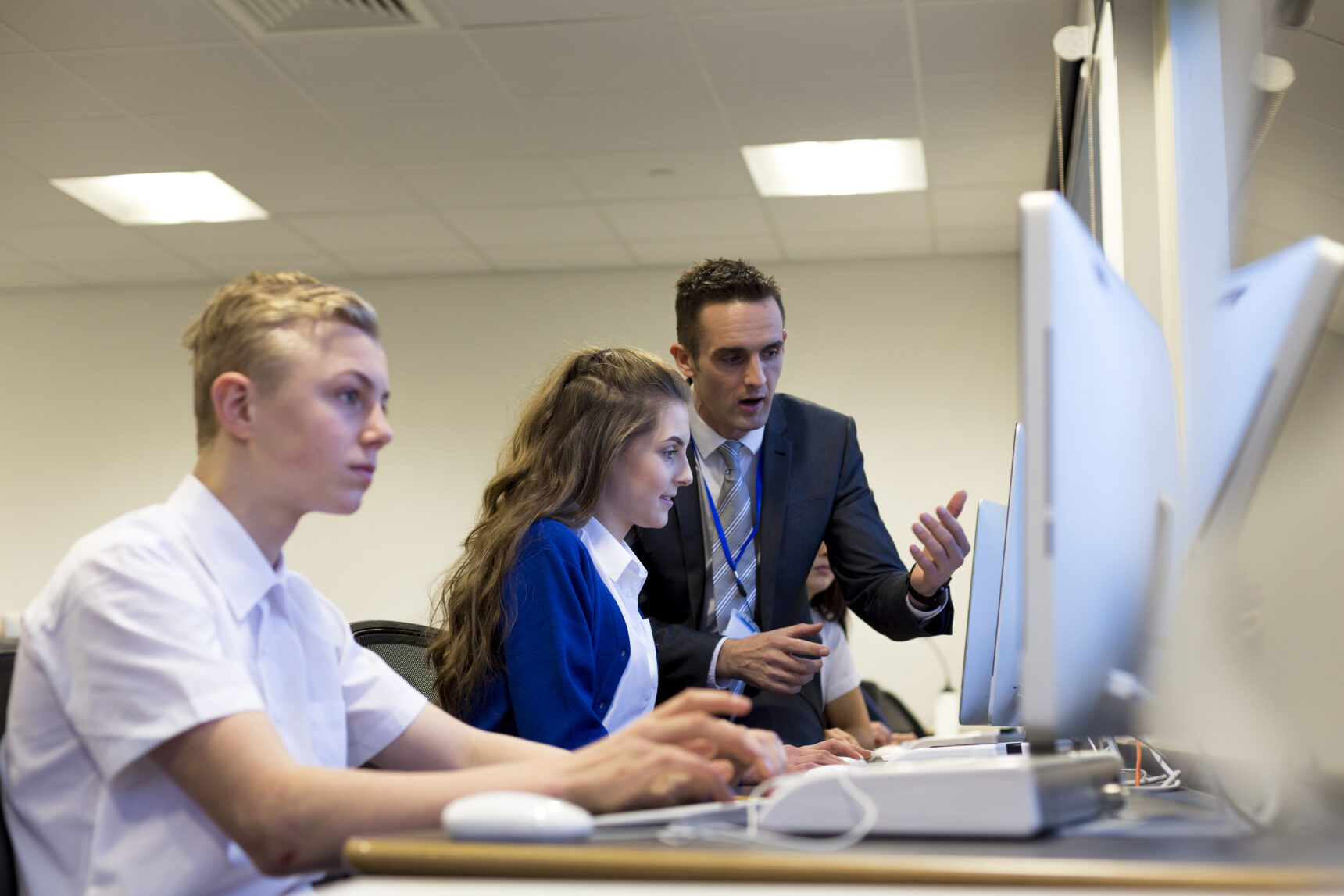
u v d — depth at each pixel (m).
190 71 3.92
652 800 0.79
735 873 0.52
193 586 0.89
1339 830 0.71
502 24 3.61
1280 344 0.80
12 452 6.20
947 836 0.67
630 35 3.67
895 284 5.75
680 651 1.84
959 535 1.82
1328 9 1.34
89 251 5.68
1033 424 0.64
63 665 0.87
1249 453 0.84
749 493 2.17
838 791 0.68
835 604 2.70
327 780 0.78
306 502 0.95
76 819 0.87
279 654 1.00
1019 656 1.39
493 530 1.46
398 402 6.01
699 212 5.16
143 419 6.14
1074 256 0.67
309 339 0.93
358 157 4.59
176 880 0.85
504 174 4.75
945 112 4.18
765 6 3.50
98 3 3.51
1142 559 0.75
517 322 5.99
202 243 5.58
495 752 1.08
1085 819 0.77
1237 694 0.80
